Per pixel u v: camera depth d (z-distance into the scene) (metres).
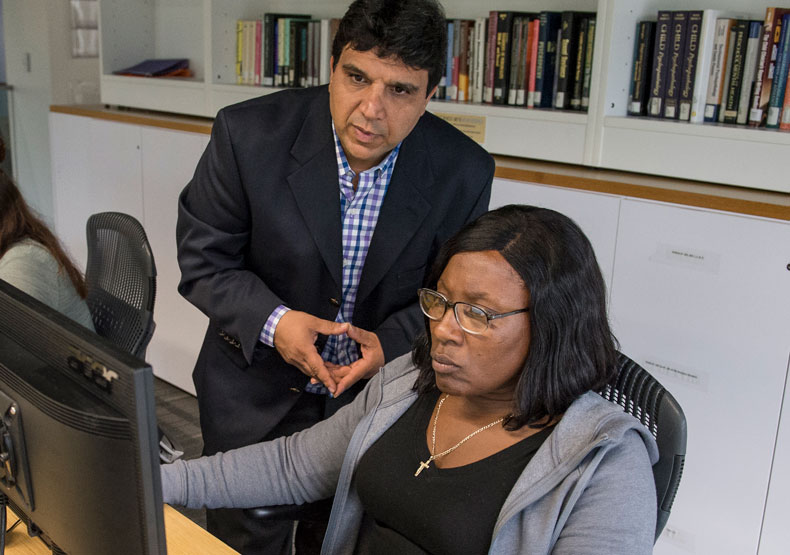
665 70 2.23
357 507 1.32
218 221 1.65
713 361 2.05
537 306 1.06
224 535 1.79
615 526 1.02
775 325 1.93
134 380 0.79
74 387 0.88
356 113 1.44
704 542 2.17
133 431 0.80
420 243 1.68
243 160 1.59
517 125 2.47
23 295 1.01
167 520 1.27
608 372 1.13
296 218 1.61
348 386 1.58
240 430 1.73
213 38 3.26
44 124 4.66
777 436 1.98
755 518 2.06
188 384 3.48
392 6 1.36
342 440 1.37
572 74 2.40
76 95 4.69
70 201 3.90
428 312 1.13
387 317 1.74
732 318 2.00
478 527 1.10
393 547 1.19
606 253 2.19
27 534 1.26
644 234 2.11
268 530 1.75
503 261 1.07
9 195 1.83
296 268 1.65
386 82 1.40
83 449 0.85
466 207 1.73
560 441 1.09
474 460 1.16
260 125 1.61
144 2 3.87
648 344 2.16
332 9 3.17
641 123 2.21
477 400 1.19
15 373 0.95
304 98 1.67
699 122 2.19
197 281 1.68
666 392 1.19
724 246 1.97
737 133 2.04
